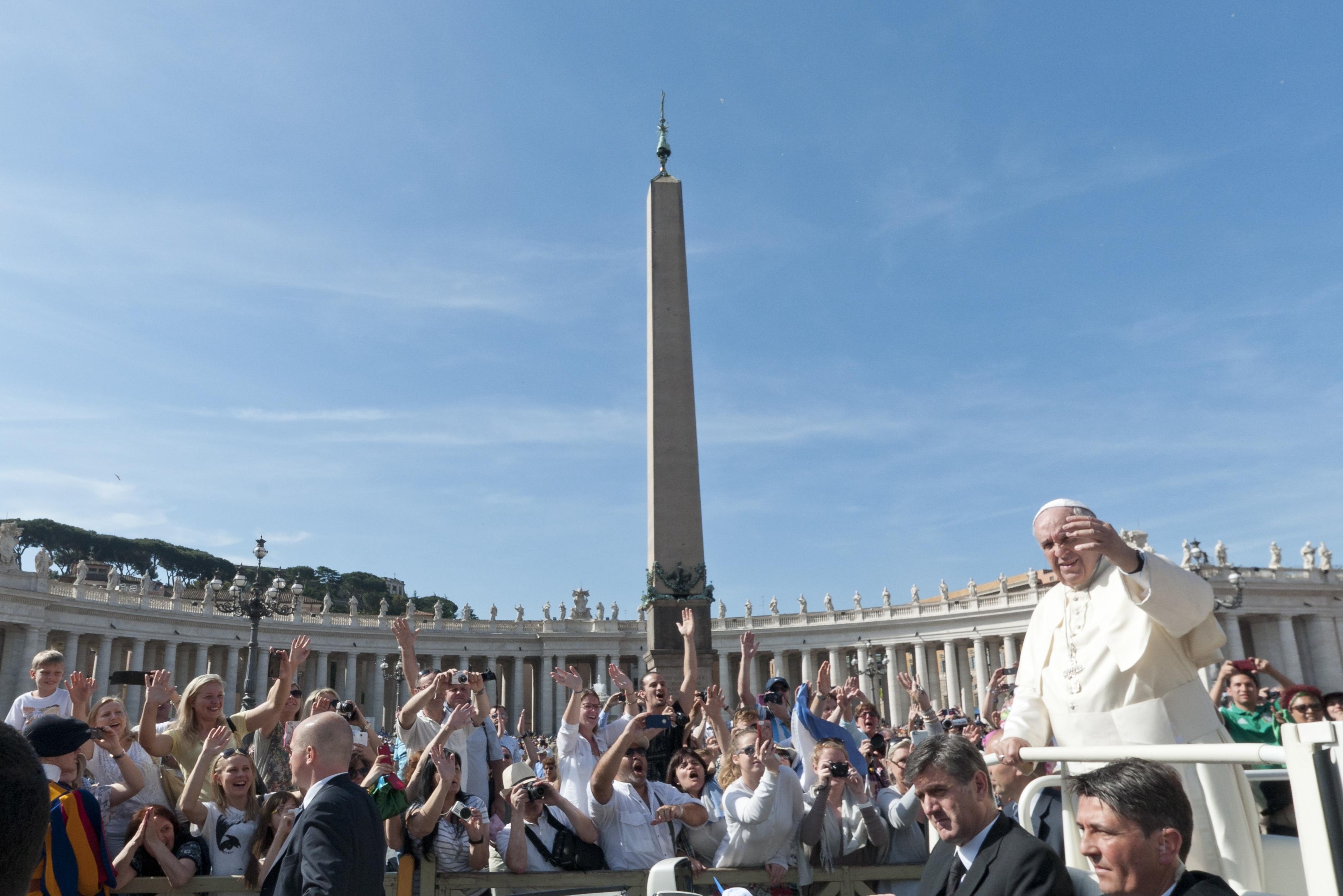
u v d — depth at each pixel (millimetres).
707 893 7250
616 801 7797
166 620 64562
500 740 11617
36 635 56875
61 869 5871
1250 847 4684
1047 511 5629
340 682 80000
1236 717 9750
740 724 8539
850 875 7441
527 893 7289
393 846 7219
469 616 80000
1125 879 3600
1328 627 72125
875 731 12164
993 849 4320
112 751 7648
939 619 73812
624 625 80375
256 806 7633
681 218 20578
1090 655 5301
